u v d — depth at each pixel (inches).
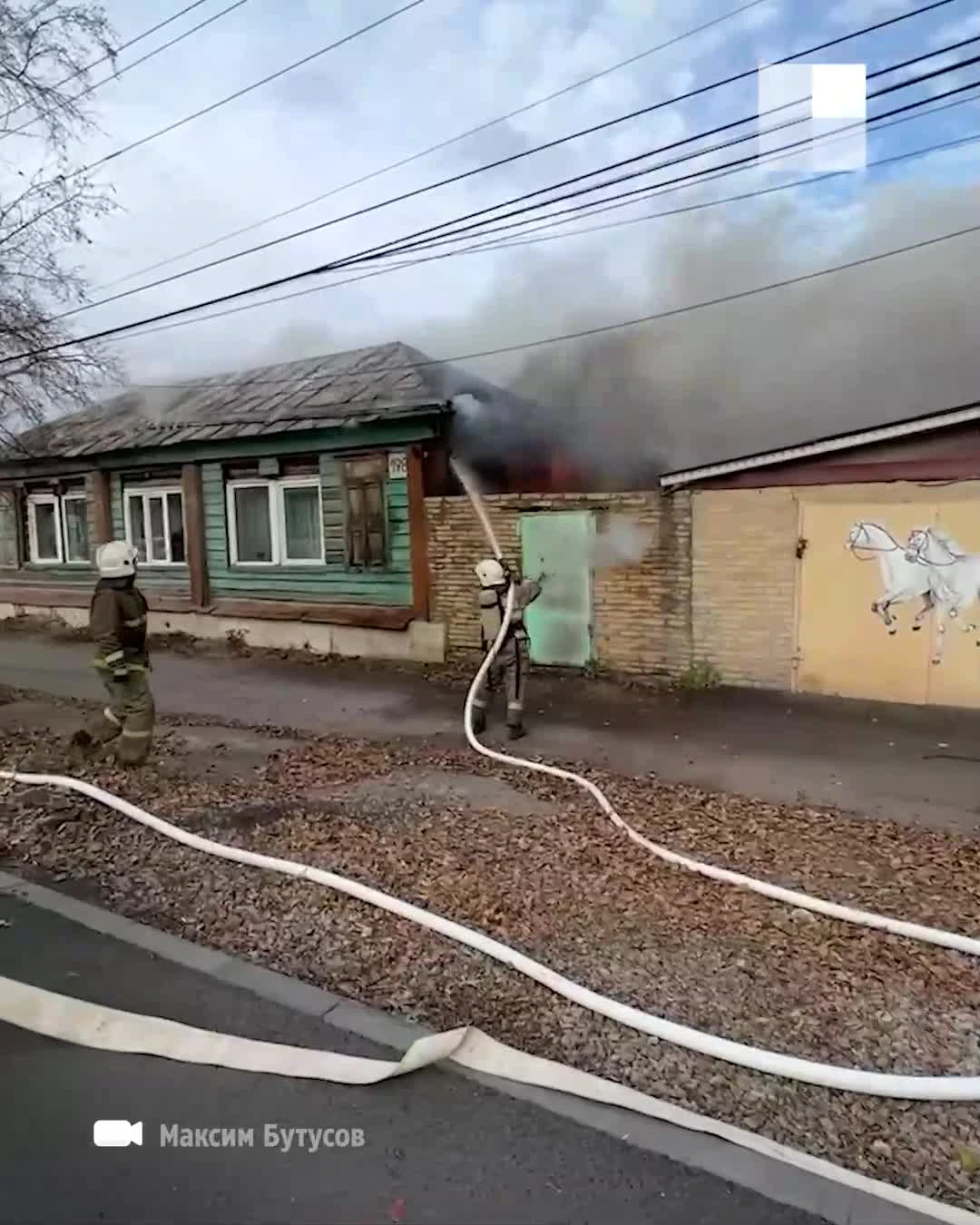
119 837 216.7
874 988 140.8
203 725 343.3
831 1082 115.0
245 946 159.5
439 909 171.2
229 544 565.0
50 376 465.1
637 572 408.8
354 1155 104.3
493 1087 117.3
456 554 462.9
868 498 354.0
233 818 225.9
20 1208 96.0
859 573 358.0
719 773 267.9
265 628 542.6
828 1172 100.2
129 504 630.5
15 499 711.1
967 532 335.6
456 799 241.6
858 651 361.1
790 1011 134.5
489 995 141.2
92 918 172.7
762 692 378.9
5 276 444.8
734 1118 111.3
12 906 180.1
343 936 161.8
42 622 686.5
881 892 176.4
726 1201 96.3
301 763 281.3
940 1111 111.4
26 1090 117.3
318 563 524.1
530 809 232.1
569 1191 98.1
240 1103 114.0
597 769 271.1
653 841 206.8
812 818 223.3
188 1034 128.6
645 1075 120.1
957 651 340.5
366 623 493.0
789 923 164.4
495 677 319.6
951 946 152.9
